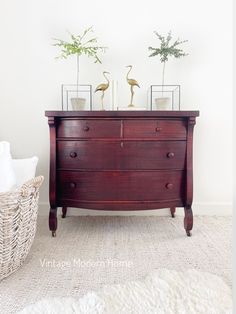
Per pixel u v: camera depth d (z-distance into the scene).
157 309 0.95
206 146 2.04
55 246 1.51
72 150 1.58
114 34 1.98
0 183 1.26
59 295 1.05
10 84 1.99
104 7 1.97
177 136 1.59
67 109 2.01
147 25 1.98
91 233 1.71
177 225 1.86
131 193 1.58
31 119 2.01
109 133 1.56
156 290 1.05
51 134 1.58
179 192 1.62
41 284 1.13
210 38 1.98
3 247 1.11
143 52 1.99
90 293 1.03
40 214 2.04
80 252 1.43
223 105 2.02
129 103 2.02
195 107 2.02
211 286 1.08
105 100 2.01
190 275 1.17
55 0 1.96
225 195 2.07
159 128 1.56
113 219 1.99
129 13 1.97
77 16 1.97
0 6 1.95
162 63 2.00
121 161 1.57
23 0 1.95
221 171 2.06
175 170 1.60
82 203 1.60
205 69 2.00
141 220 1.97
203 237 1.64
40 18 1.96
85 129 1.56
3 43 1.97
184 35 1.98
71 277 1.18
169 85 2.00
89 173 1.58
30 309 0.95
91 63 2.00
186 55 1.99
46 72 2.00
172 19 1.97
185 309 0.95
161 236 1.66
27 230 1.25
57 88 2.00
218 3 1.97
